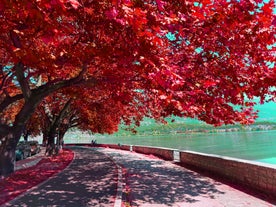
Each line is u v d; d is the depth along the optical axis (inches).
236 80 312.3
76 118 1419.8
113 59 308.8
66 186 405.4
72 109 1111.6
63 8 136.4
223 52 308.0
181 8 231.0
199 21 264.8
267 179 350.3
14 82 682.8
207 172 550.0
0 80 585.9
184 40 323.9
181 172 573.6
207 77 315.6
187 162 677.9
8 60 457.7
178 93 256.8
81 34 296.5
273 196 337.1
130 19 158.1
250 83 314.3
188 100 281.1
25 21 206.2
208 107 322.0
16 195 343.0
